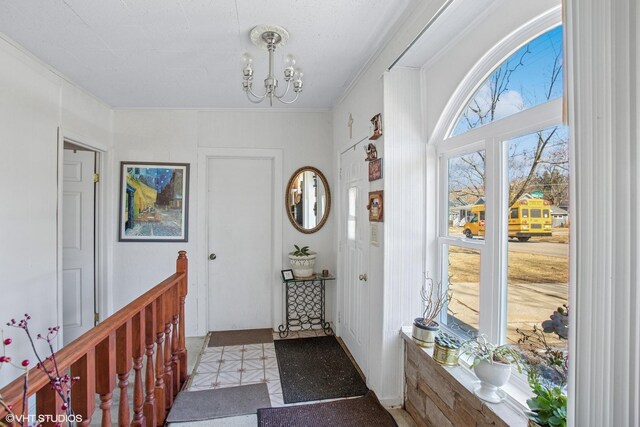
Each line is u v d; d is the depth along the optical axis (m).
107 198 2.98
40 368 0.91
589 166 0.75
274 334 3.15
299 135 3.26
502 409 1.18
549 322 1.05
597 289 0.74
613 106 0.71
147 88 2.59
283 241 3.25
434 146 1.88
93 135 2.74
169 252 3.11
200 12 1.59
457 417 1.41
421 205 1.92
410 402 1.87
